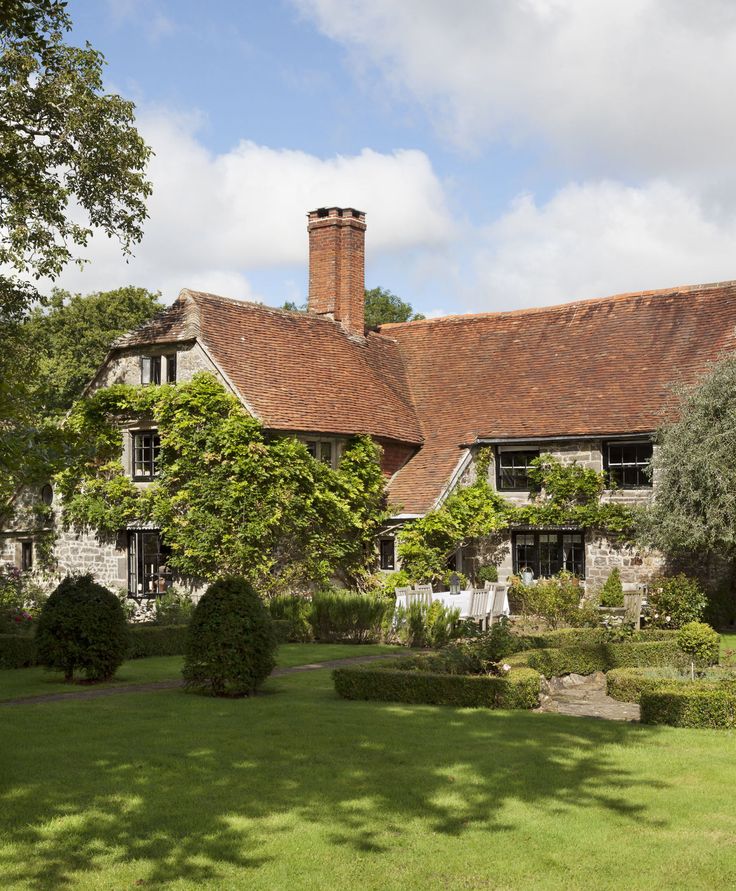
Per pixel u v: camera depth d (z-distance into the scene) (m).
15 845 7.45
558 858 7.16
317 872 6.93
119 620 15.88
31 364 17.22
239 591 14.20
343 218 32.69
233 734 11.02
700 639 16.59
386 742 10.62
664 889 6.63
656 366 28.05
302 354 29.59
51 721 11.84
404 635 21.62
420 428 30.70
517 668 14.23
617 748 10.39
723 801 8.48
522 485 28.16
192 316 27.59
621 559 26.05
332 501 26.28
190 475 26.45
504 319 33.47
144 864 7.08
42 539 30.17
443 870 6.96
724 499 21.83
